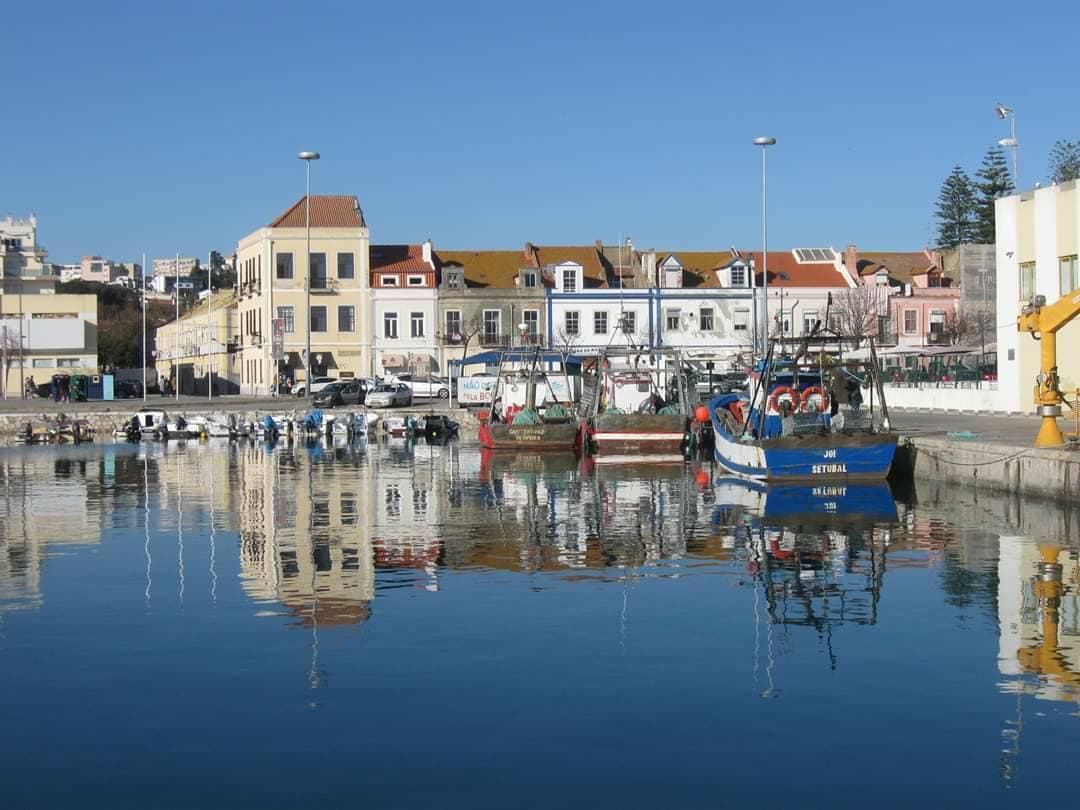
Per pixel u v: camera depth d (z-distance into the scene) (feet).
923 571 64.39
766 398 117.29
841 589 59.21
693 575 63.46
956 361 220.23
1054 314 95.35
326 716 38.19
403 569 65.67
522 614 53.21
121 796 31.99
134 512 94.48
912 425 142.20
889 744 35.45
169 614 53.67
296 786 32.50
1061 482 88.22
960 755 34.55
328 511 94.38
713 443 163.53
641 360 206.49
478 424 208.44
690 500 100.01
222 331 340.59
